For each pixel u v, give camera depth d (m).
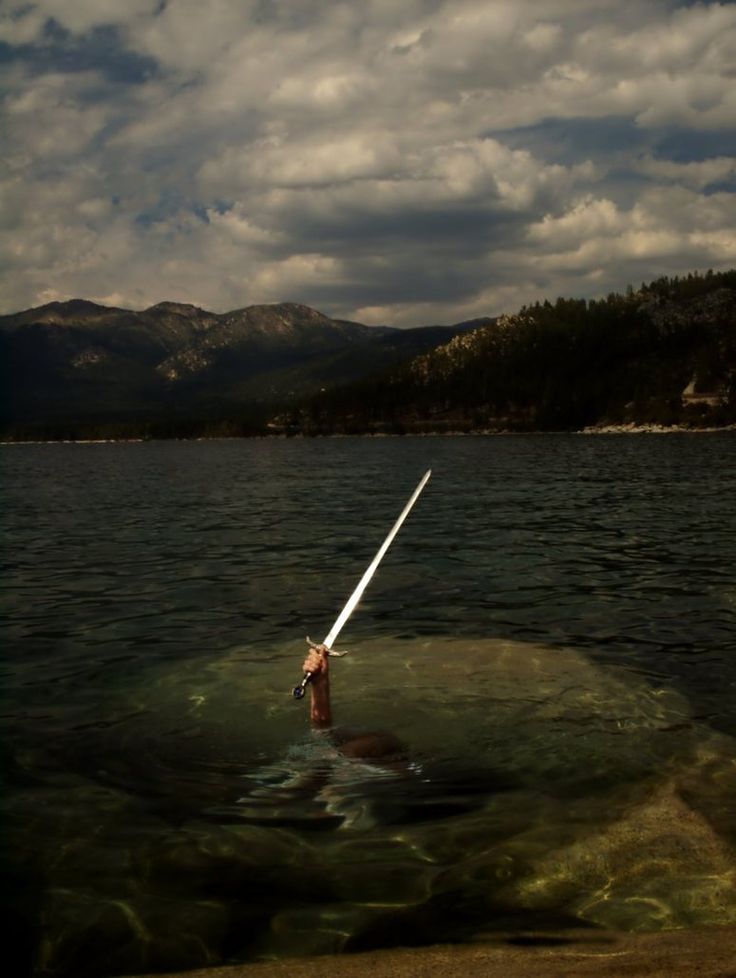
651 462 49.09
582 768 5.52
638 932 3.60
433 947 3.50
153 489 35.34
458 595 11.44
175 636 9.41
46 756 5.85
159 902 3.95
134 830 4.70
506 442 116.12
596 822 4.73
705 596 11.11
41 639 9.34
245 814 4.91
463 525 19.25
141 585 12.57
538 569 13.34
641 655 8.33
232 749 5.95
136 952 3.56
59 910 3.88
